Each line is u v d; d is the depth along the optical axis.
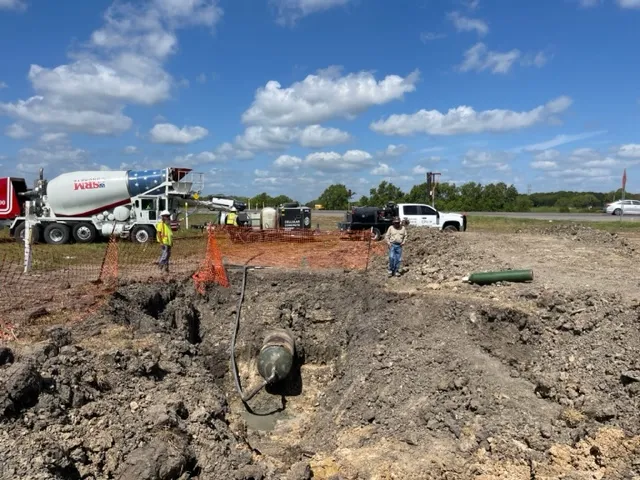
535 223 39.75
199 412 8.68
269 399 13.63
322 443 10.03
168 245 16.64
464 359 10.40
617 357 9.10
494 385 9.43
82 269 17.28
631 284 13.08
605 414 7.75
